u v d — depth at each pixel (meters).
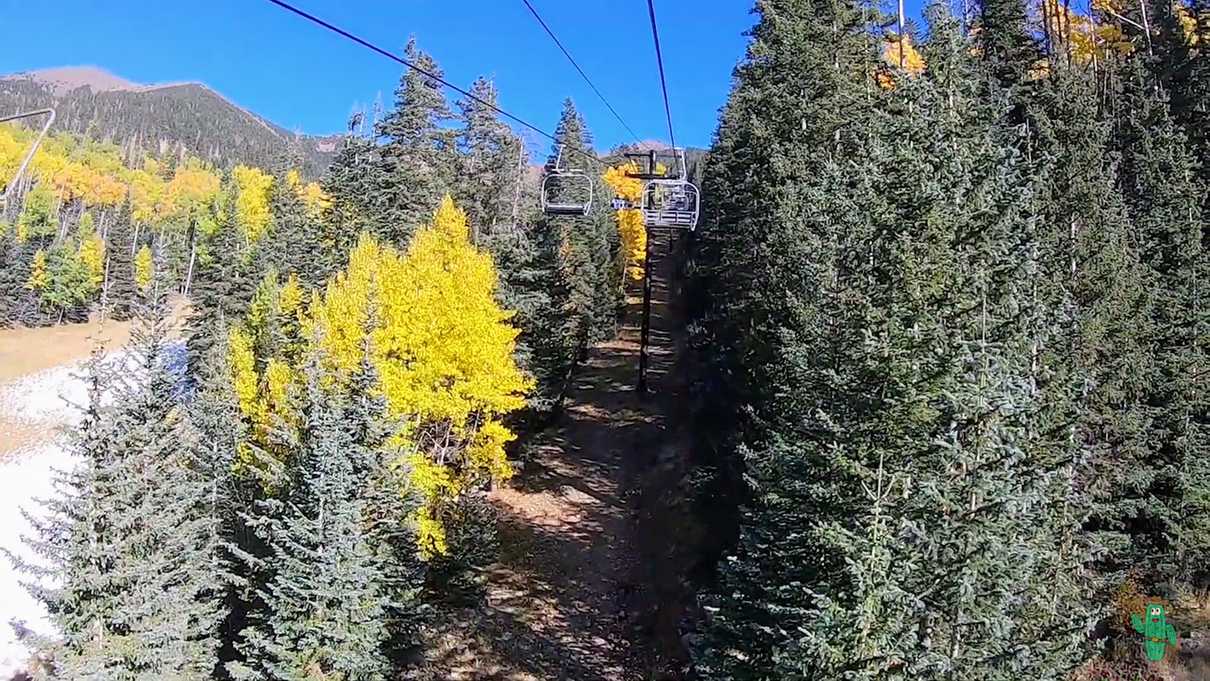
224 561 19.02
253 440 22.53
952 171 10.23
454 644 20.81
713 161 33.25
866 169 11.55
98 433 17.31
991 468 8.99
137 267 87.44
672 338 51.97
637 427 36.88
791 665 9.17
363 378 17.59
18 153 105.56
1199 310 17.58
